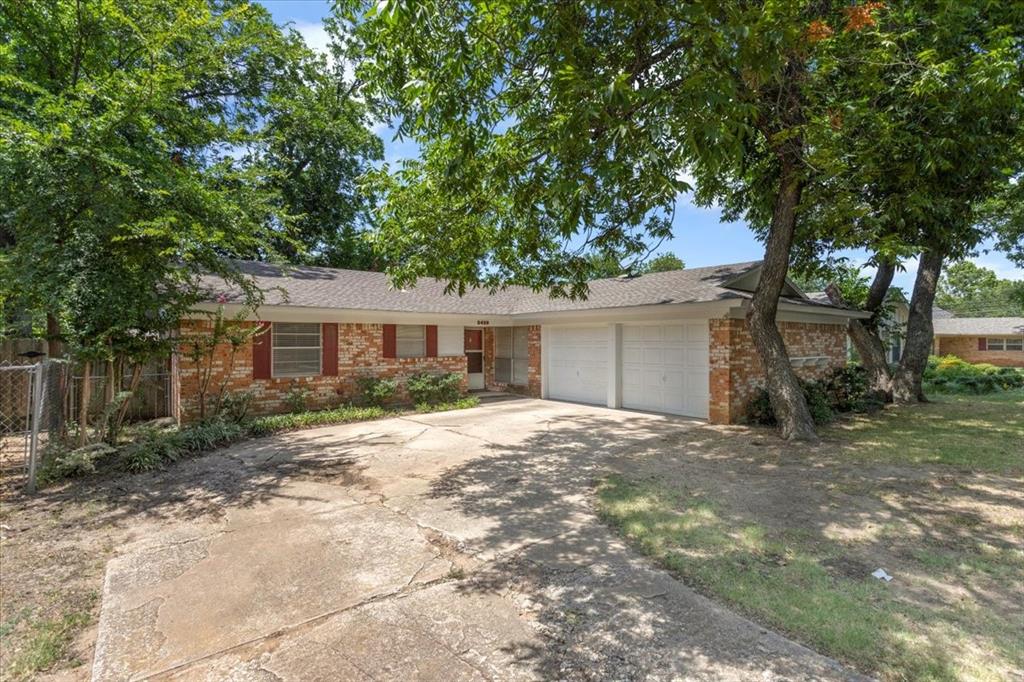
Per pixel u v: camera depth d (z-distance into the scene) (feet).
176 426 30.12
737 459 24.25
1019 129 26.32
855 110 23.06
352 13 18.22
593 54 15.23
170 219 22.20
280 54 48.96
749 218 41.55
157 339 25.66
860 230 27.63
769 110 24.29
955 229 33.81
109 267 22.90
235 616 10.78
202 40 28.48
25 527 16.08
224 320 31.22
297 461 24.48
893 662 8.93
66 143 21.42
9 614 10.99
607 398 42.52
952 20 21.06
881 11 21.47
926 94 21.75
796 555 13.44
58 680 8.91
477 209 22.79
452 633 10.06
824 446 26.73
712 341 34.30
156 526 16.15
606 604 11.05
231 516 17.03
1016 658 9.02
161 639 9.95
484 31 15.23
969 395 52.16
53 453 22.11
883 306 48.78
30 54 30.94
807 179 26.37
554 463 23.88
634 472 22.08
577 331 45.80
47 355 28.81
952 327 97.71
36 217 21.39
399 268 25.12
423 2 13.01
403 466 23.53
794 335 39.06
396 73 16.24
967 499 18.01
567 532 15.35
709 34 13.01
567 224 17.17
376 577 12.53
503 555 13.75
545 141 17.52
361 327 41.06
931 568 12.66
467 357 52.95
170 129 28.40
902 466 22.63
